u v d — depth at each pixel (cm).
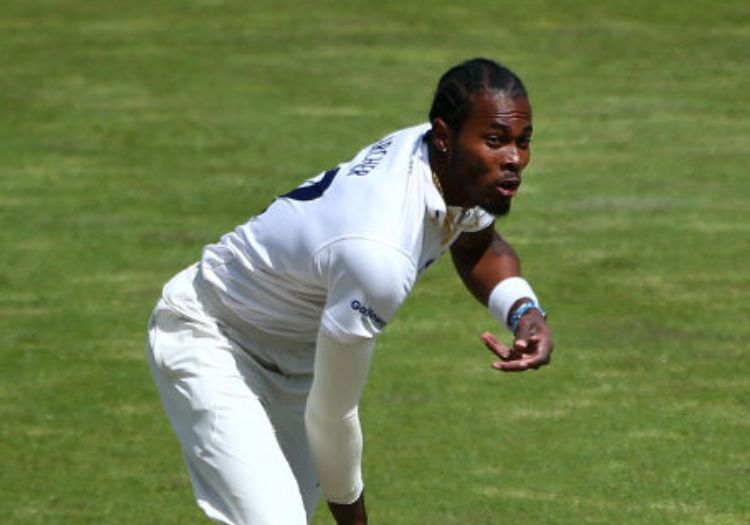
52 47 5150
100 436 2498
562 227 3559
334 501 1703
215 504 1606
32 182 3938
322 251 1510
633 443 2461
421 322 3038
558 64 4872
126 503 2242
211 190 3856
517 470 2355
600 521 2173
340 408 1577
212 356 1652
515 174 1487
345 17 5400
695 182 3862
